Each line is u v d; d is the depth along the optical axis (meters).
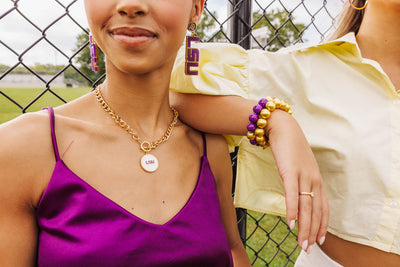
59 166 0.74
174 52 0.81
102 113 0.85
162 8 0.72
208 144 1.03
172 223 0.80
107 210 0.74
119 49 0.73
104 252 0.71
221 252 0.87
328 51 1.12
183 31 0.79
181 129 0.98
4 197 0.70
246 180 1.23
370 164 1.00
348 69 1.09
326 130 1.07
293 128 0.90
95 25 0.73
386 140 1.01
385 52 1.06
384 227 1.00
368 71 1.07
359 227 1.04
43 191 0.74
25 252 0.73
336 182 1.07
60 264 0.71
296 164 0.84
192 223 0.83
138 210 0.78
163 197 0.83
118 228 0.73
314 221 0.83
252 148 1.21
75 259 0.70
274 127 0.92
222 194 1.08
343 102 1.07
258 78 1.15
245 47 1.48
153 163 0.85
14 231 0.71
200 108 1.02
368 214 1.02
